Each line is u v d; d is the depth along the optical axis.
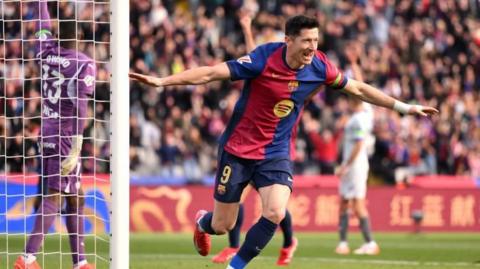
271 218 12.73
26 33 27.69
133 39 36.06
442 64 38.97
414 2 40.34
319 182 29.98
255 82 12.66
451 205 30.41
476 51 39.88
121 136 13.03
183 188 28.75
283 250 17.58
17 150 24.14
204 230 14.27
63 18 15.50
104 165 28.86
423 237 27.66
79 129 14.32
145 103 34.09
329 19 39.31
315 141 34.00
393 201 30.09
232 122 13.07
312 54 12.47
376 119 34.09
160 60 35.91
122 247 13.04
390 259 19.84
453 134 36.16
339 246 21.94
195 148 33.66
